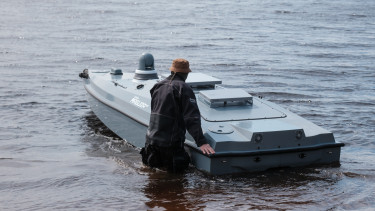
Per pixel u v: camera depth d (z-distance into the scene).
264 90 11.76
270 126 5.96
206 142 5.69
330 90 11.83
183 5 47.94
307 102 10.41
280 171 5.96
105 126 8.39
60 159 6.59
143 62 7.97
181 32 25.97
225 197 5.21
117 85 7.90
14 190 5.41
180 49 19.89
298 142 5.93
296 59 17.45
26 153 6.88
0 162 6.43
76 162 6.43
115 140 7.55
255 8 46.06
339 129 8.20
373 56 18.42
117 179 5.78
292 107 9.91
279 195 5.27
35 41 21.11
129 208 4.91
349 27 30.86
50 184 5.61
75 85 12.03
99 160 6.53
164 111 5.83
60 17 33.59
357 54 18.94
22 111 9.38
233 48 20.31
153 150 5.92
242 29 28.30
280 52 19.31
